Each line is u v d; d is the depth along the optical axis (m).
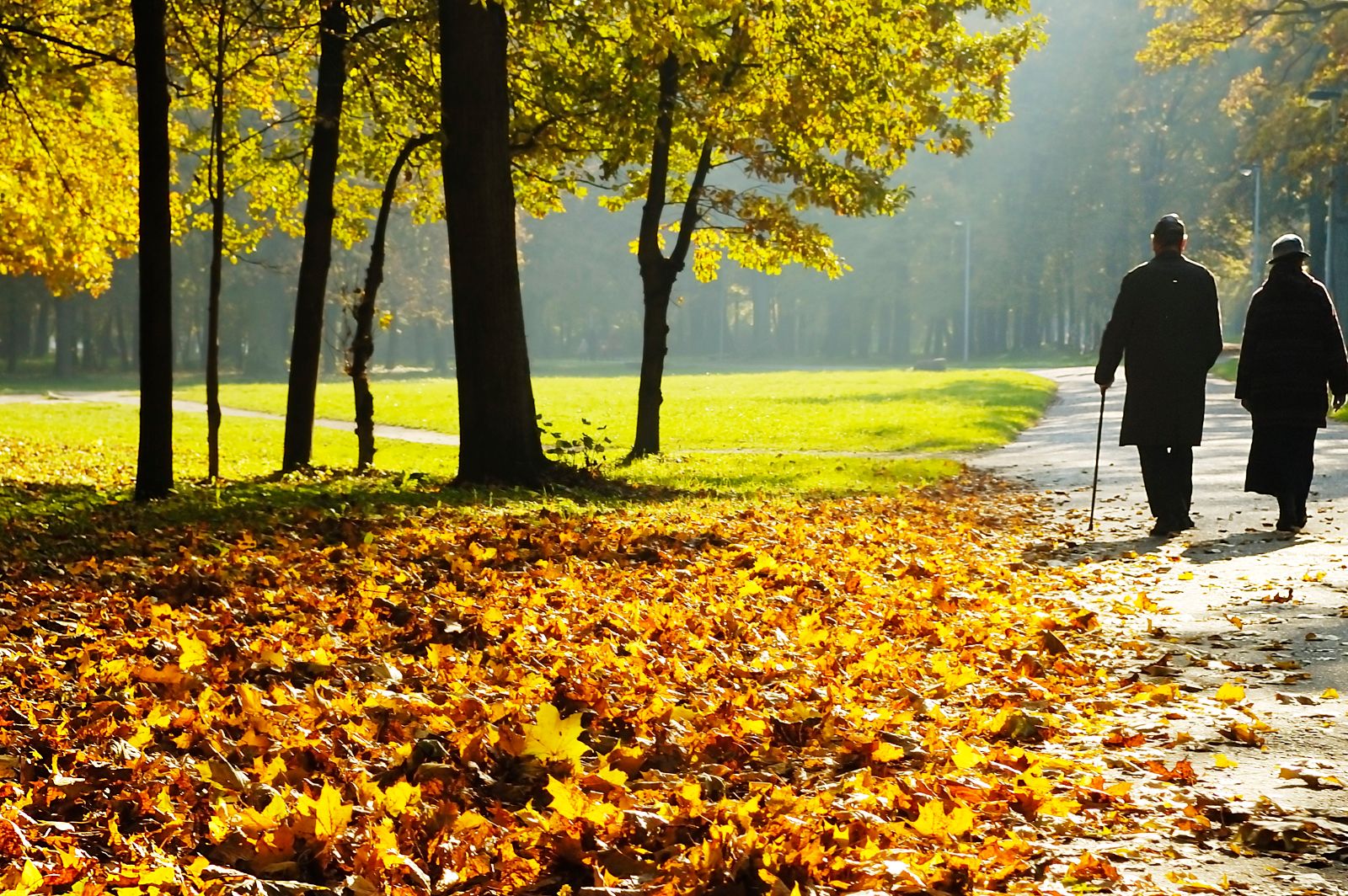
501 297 14.91
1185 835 3.89
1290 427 10.91
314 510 11.79
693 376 69.62
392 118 20.48
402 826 3.66
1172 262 11.34
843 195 23.06
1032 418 35.38
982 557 10.34
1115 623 7.44
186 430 34.00
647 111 19.22
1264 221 65.56
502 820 3.79
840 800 4.04
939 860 3.50
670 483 17.62
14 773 4.12
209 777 4.02
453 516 11.27
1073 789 4.30
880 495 16.19
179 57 18.31
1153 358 11.21
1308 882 3.52
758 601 7.82
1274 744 4.90
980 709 5.50
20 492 14.80
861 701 5.51
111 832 3.55
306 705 4.89
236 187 21.05
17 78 18.09
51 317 95.56
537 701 5.11
